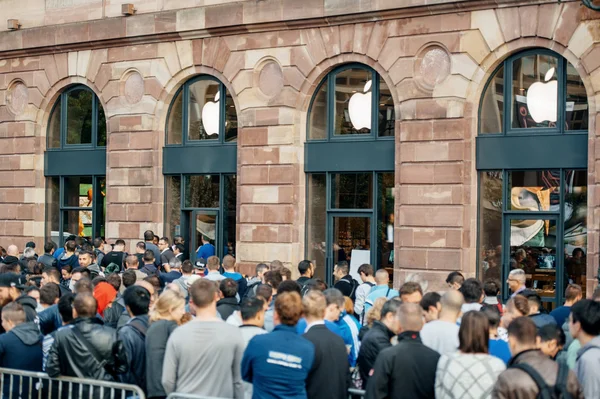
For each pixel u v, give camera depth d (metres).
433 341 8.55
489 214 18.38
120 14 23.14
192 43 22.14
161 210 22.83
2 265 14.43
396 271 19.09
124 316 10.59
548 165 17.59
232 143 21.80
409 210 18.94
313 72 20.38
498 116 18.33
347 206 20.19
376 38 19.44
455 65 18.42
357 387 9.81
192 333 8.28
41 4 24.66
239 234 21.33
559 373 6.71
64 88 24.66
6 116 25.55
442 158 18.53
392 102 19.59
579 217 17.33
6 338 9.68
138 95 23.06
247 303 9.02
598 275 15.71
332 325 9.38
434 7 18.53
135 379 9.32
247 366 8.01
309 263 14.77
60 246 24.97
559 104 17.55
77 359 8.98
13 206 25.42
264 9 20.72
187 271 14.76
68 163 24.62
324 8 19.88
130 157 23.11
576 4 17.11
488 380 7.09
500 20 17.95
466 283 10.83
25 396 9.40
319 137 20.62
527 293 10.67
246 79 21.23
